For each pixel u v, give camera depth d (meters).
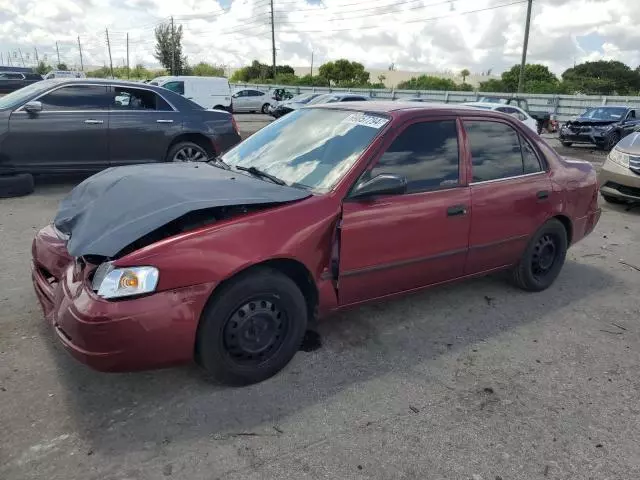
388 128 3.60
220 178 3.51
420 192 3.67
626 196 8.38
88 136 7.85
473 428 2.88
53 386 3.06
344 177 3.37
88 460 2.51
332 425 2.84
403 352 3.66
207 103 27.06
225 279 2.87
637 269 5.72
